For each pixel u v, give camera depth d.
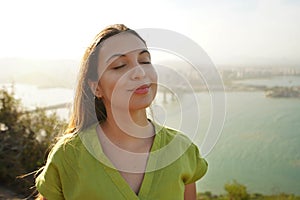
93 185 1.46
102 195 1.45
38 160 6.21
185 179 1.58
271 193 10.61
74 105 1.58
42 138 6.23
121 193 1.44
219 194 9.46
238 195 9.69
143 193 1.46
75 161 1.51
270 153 14.29
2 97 6.78
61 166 1.52
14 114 6.73
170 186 1.48
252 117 18.09
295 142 15.55
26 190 5.86
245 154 13.36
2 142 6.34
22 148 6.29
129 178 1.48
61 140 1.59
